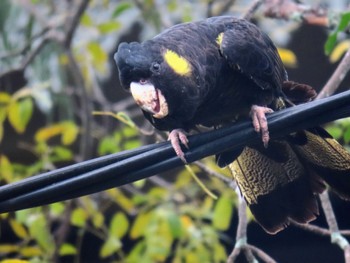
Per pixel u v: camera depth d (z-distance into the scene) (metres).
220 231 13.18
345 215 13.60
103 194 12.52
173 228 10.82
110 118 13.38
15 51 12.62
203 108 7.60
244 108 7.76
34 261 10.69
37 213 11.22
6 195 6.77
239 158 8.17
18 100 12.84
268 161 8.09
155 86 7.10
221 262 12.91
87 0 11.11
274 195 8.12
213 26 7.65
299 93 7.79
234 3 12.79
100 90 13.23
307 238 14.12
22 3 12.38
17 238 14.09
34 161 13.91
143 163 6.86
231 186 9.02
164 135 9.68
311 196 8.03
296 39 13.41
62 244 11.35
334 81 8.80
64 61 12.50
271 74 7.64
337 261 14.09
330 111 6.75
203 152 6.96
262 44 7.70
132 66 7.05
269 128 6.91
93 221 11.87
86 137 11.53
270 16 10.30
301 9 10.25
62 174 6.78
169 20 12.45
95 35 13.02
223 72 7.51
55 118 13.91
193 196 11.78
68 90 12.51
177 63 7.16
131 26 13.66
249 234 14.17
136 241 13.80
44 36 12.42
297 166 8.02
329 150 7.74
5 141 13.87
